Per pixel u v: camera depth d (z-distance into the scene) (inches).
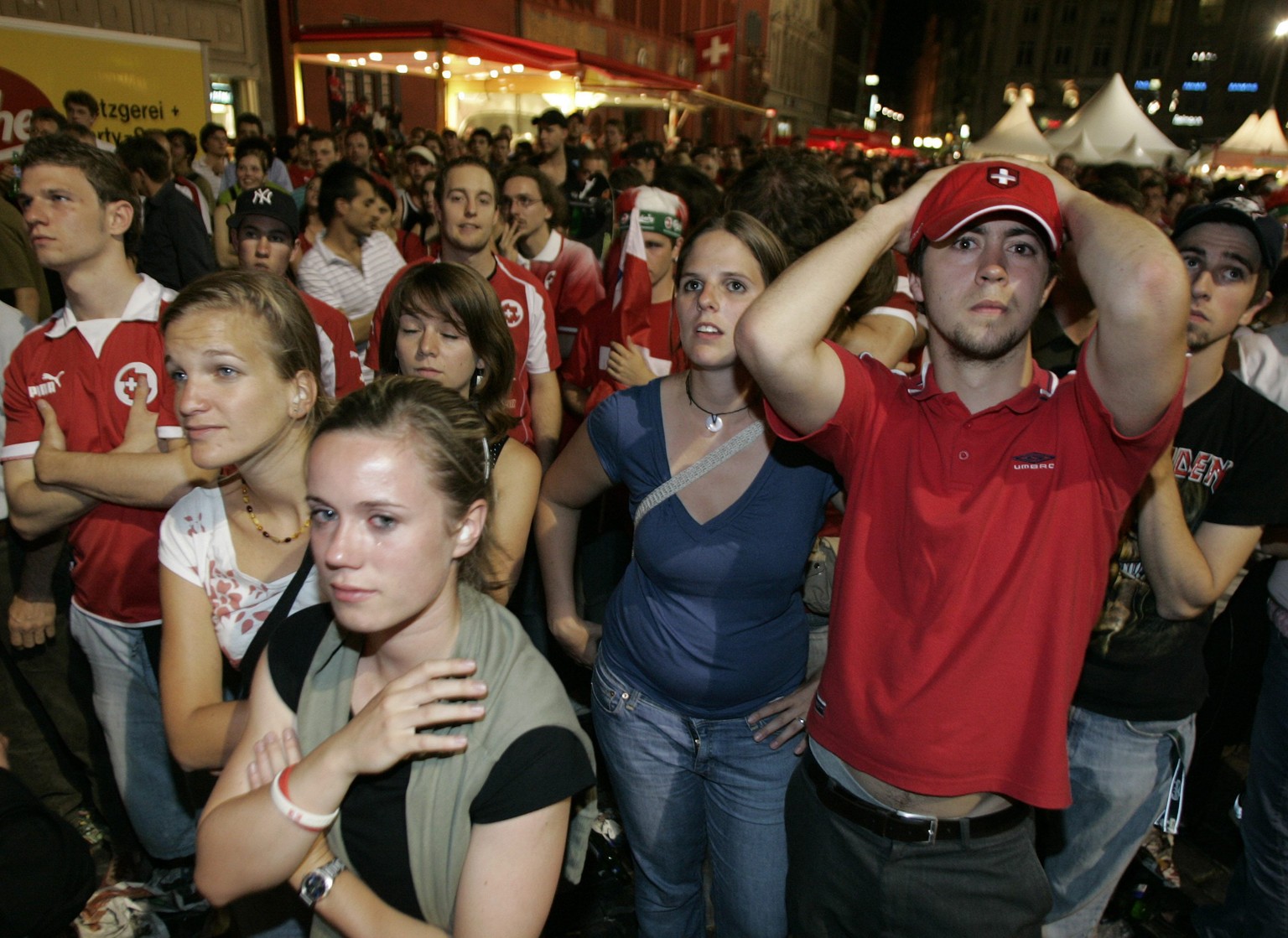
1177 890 102.2
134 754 88.0
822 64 2127.2
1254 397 71.3
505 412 84.4
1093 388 51.2
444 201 126.3
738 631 70.2
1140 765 76.1
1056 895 82.4
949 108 2659.9
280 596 63.4
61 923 51.1
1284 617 81.2
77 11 433.7
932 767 53.8
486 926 44.3
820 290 54.9
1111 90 621.6
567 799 46.2
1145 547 66.4
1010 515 53.2
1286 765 80.4
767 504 68.2
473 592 51.2
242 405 58.9
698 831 77.5
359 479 42.4
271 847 43.1
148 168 235.5
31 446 84.5
